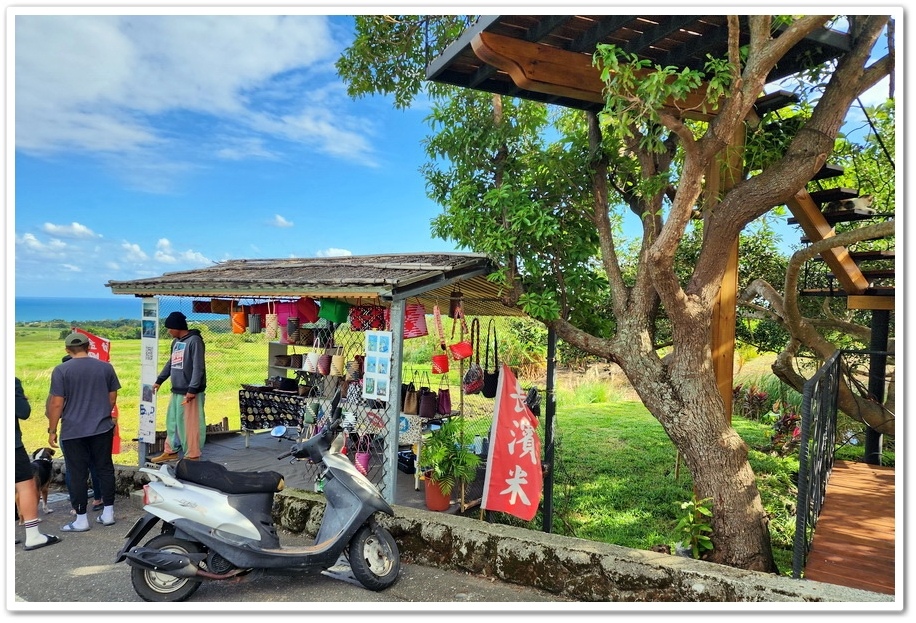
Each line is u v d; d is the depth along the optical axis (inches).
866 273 289.9
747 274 402.9
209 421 405.1
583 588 166.7
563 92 216.5
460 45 214.2
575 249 238.1
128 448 419.5
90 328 668.1
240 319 311.6
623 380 719.1
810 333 292.4
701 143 179.5
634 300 232.8
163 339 467.2
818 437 193.9
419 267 221.9
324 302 241.9
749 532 205.5
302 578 180.7
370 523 173.8
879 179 326.0
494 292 285.3
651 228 232.4
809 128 199.5
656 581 157.6
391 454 209.5
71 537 213.5
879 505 205.9
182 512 157.4
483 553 183.3
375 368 215.2
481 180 259.9
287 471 265.0
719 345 228.4
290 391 314.5
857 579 150.3
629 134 184.4
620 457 405.1
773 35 207.3
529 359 627.5
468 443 262.8
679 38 208.8
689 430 213.0
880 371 306.5
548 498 276.2
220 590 171.6
